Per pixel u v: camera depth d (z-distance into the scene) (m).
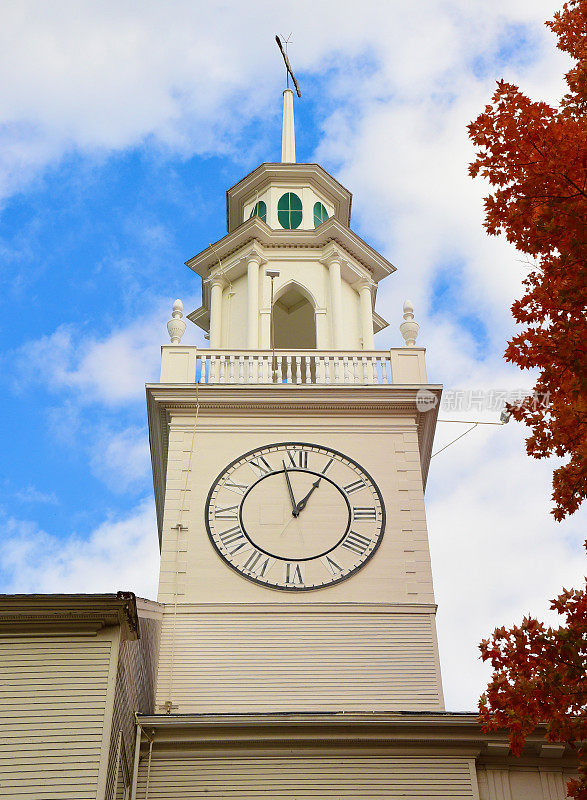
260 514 22.42
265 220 30.42
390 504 22.72
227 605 20.88
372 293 29.94
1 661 15.25
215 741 17.62
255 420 24.14
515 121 12.32
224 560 21.62
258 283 28.44
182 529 22.12
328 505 22.66
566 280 12.52
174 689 19.66
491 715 13.41
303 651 20.30
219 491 22.80
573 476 13.05
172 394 24.34
